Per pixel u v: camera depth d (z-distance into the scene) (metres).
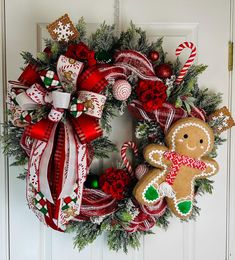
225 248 1.10
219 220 1.09
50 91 0.84
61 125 0.87
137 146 1.04
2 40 1.02
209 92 1.06
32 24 1.02
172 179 0.93
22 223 1.06
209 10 1.05
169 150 0.93
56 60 0.89
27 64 0.98
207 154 0.97
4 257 1.06
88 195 0.97
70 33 0.89
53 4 1.02
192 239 1.09
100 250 1.09
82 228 0.99
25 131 0.86
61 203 0.87
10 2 1.01
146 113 0.95
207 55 1.05
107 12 1.03
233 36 1.06
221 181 1.08
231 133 1.08
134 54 0.92
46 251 1.08
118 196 0.95
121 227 0.98
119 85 0.89
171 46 1.05
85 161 0.86
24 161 0.94
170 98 0.96
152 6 1.04
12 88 0.88
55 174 0.86
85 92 0.84
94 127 0.85
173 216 1.09
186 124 0.92
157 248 1.09
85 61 0.87
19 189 1.06
